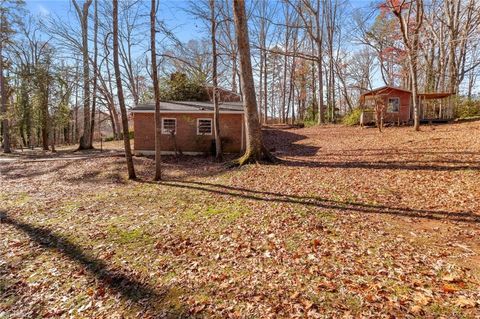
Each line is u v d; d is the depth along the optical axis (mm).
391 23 23516
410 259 3768
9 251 5203
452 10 20750
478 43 24125
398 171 8086
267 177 9102
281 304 3154
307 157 11852
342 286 3334
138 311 3373
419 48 18234
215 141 15031
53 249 5191
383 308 2898
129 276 4105
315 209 5949
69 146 25766
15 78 24062
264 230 5152
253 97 10789
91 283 4055
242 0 10078
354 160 10156
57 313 3504
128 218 6527
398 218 5168
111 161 13828
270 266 3953
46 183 10891
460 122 17266
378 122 17766
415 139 12555
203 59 18500
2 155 18969
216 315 3111
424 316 2734
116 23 9930
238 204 6824
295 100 41031
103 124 44156
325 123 26609
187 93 20766
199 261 4301
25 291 4012
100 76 16453
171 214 6590
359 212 5602
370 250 4105
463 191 6043
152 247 4922
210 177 10234
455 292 3035
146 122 15922
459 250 3898
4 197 9047
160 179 10672
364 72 38094
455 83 21672
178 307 3340
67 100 21688
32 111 21656
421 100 21031
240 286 3570
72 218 6785
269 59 34312
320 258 4016
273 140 19016
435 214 5160
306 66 34094
